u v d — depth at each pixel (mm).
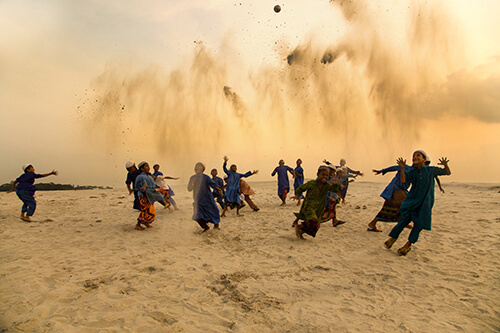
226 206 10711
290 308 3953
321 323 3553
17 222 9328
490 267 5215
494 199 12930
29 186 9578
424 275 5000
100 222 9539
